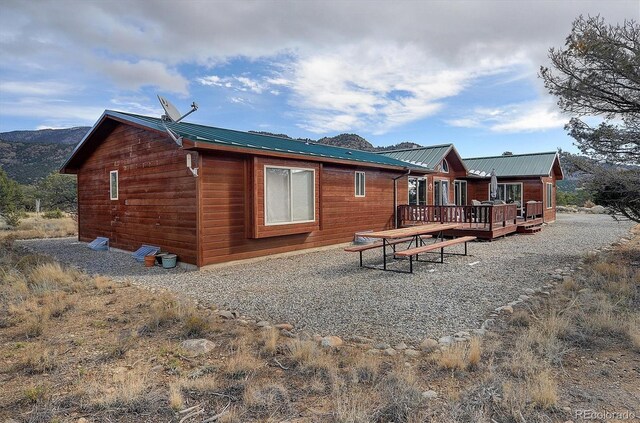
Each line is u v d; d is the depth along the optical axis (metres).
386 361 3.11
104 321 4.17
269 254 8.58
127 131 9.44
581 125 7.26
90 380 2.79
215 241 7.49
